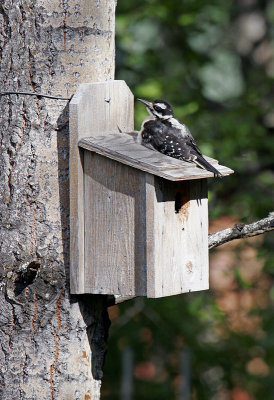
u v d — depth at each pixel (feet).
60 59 32.53
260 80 70.69
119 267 31.71
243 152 62.44
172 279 32.12
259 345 59.77
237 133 60.75
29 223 32.27
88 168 31.99
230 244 61.31
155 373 59.77
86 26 32.89
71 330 32.30
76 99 31.78
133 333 59.52
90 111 32.30
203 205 33.81
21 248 32.22
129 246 31.50
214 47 77.20
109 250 31.86
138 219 31.27
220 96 72.02
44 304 32.07
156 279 31.01
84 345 32.71
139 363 60.08
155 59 67.10
